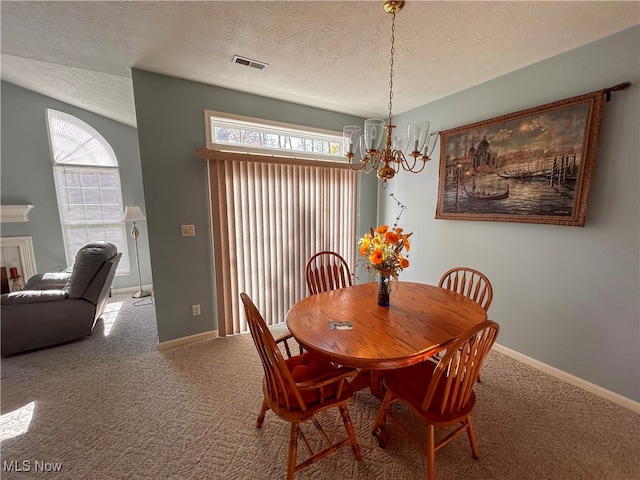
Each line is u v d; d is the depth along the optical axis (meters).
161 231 2.47
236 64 2.16
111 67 2.23
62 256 4.00
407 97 2.85
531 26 1.68
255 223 2.86
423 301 1.88
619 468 1.43
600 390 1.95
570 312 2.06
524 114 2.15
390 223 3.60
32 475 1.41
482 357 1.26
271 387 1.36
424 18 1.60
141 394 2.00
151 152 2.36
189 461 1.49
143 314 3.48
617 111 1.75
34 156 3.74
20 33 1.75
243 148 2.77
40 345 2.55
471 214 2.60
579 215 1.92
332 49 1.94
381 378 1.88
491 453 1.52
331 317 1.62
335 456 1.51
